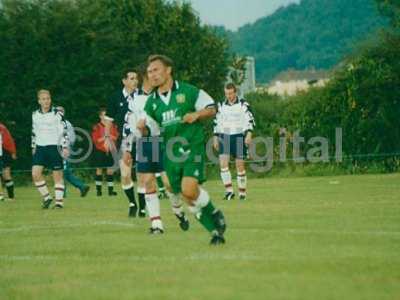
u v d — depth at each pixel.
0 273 15.27
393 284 13.16
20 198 38.88
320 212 26.05
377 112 55.97
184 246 18.03
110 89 58.31
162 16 69.25
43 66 56.62
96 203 33.75
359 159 55.72
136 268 15.31
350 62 57.16
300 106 56.97
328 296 12.32
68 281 14.27
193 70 70.31
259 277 13.93
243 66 77.88
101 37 58.81
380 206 28.05
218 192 39.66
